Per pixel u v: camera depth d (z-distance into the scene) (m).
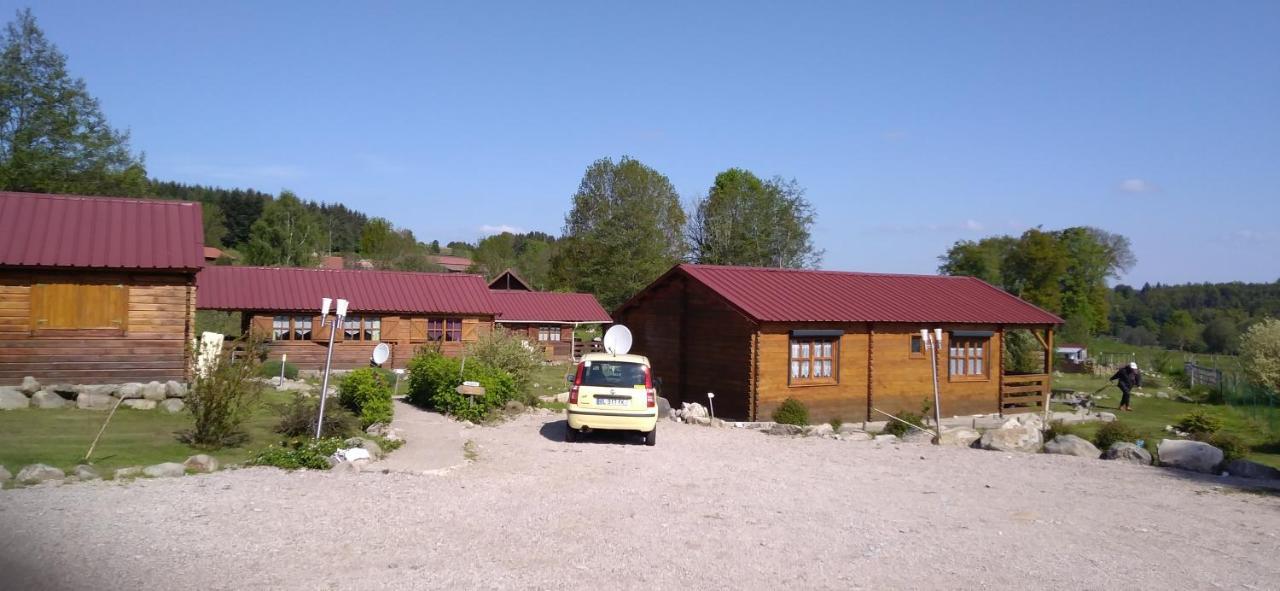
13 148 36.34
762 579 6.14
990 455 14.09
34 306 16.33
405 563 6.23
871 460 13.13
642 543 7.12
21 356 16.17
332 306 32.69
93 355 16.70
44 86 37.22
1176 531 8.34
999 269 66.19
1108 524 8.60
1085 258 69.81
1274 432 22.34
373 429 13.38
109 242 17.31
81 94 38.47
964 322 24.67
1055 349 54.28
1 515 7.12
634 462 11.98
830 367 22.38
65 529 6.75
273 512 7.71
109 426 12.84
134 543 6.43
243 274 32.94
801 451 14.00
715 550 6.96
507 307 48.72
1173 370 48.44
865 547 7.24
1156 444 17.11
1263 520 9.01
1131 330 90.12
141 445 11.27
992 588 6.12
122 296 16.98
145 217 18.61
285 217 61.16
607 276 63.00
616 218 63.00
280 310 31.75
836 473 11.65
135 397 15.34
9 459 9.70
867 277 26.72
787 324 21.17
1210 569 6.86
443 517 7.86
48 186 36.72
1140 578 6.52
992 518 8.76
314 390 20.80
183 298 17.44
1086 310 69.69
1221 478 12.05
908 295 25.75
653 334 25.17
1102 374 49.94
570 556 6.61
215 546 6.45
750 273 24.20
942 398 24.64
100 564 5.85
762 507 8.93
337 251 111.25
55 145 37.59
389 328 33.91
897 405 23.53
